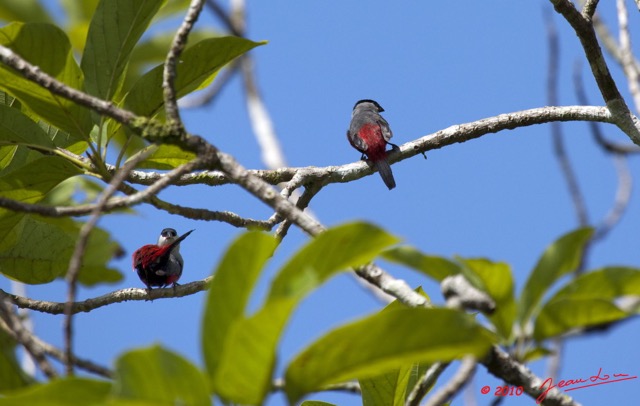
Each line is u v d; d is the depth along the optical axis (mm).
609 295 5883
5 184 9148
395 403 7266
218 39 8500
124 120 7141
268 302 5012
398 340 4992
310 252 5164
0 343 6094
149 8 8547
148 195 6895
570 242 5953
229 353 4867
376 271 6320
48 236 10703
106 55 8656
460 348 4965
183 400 4809
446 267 5965
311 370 5176
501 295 5961
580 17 9719
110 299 10188
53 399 4789
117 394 4648
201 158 6934
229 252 5184
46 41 8242
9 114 9094
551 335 5793
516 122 11109
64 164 9148
